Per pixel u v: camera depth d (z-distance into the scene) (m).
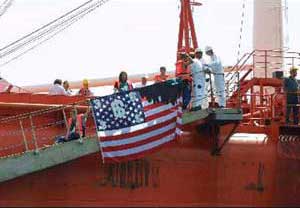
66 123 15.66
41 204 15.52
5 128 16.44
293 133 17.25
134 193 15.88
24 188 15.48
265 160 16.72
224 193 16.33
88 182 15.73
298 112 17.55
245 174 16.56
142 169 15.97
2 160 14.52
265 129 17.05
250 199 16.47
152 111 15.23
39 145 16.58
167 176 16.05
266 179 16.62
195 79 16.05
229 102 17.48
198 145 16.39
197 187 16.19
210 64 16.56
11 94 16.98
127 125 15.07
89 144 14.95
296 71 17.97
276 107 17.58
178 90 15.48
